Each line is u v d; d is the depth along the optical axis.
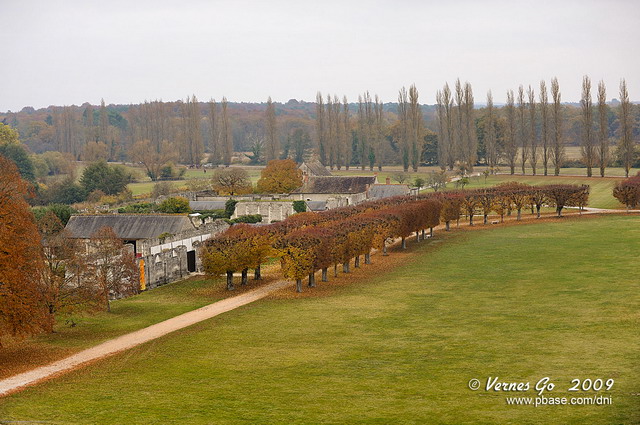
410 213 121.06
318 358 56.84
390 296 82.31
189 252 106.81
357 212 133.12
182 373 53.47
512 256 105.50
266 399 46.41
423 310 74.12
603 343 56.56
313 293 86.06
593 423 39.28
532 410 42.09
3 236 57.88
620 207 164.88
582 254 103.06
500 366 51.72
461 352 56.56
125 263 81.25
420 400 45.03
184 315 76.69
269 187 196.12
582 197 155.38
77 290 71.94
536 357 53.56
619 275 86.00
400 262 106.19
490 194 148.88
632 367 49.41
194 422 42.34
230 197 184.75
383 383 49.19
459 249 115.44
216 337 65.12
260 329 67.94
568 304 72.44
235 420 42.50
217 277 93.56
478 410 42.59
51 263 72.25
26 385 52.06
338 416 42.56
